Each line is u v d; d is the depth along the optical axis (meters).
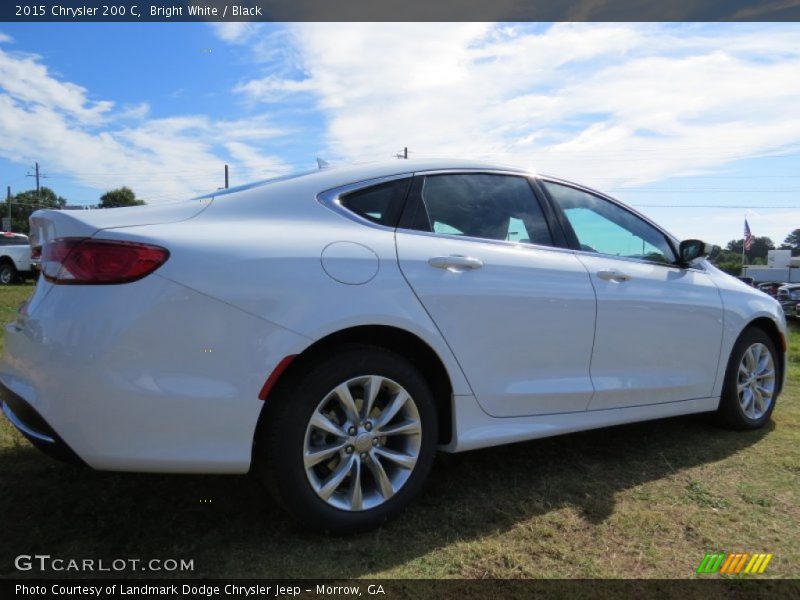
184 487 2.77
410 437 2.50
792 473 3.16
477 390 2.66
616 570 2.18
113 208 2.36
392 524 2.48
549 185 3.27
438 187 2.83
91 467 2.05
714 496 2.84
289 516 2.50
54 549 2.22
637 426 4.01
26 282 17.67
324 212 2.53
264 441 2.22
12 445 3.19
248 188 2.60
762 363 4.07
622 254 3.43
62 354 2.01
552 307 2.89
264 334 2.16
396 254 2.51
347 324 2.29
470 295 2.63
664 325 3.39
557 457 3.34
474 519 2.54
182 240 2.16
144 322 2.03
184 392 2.06
